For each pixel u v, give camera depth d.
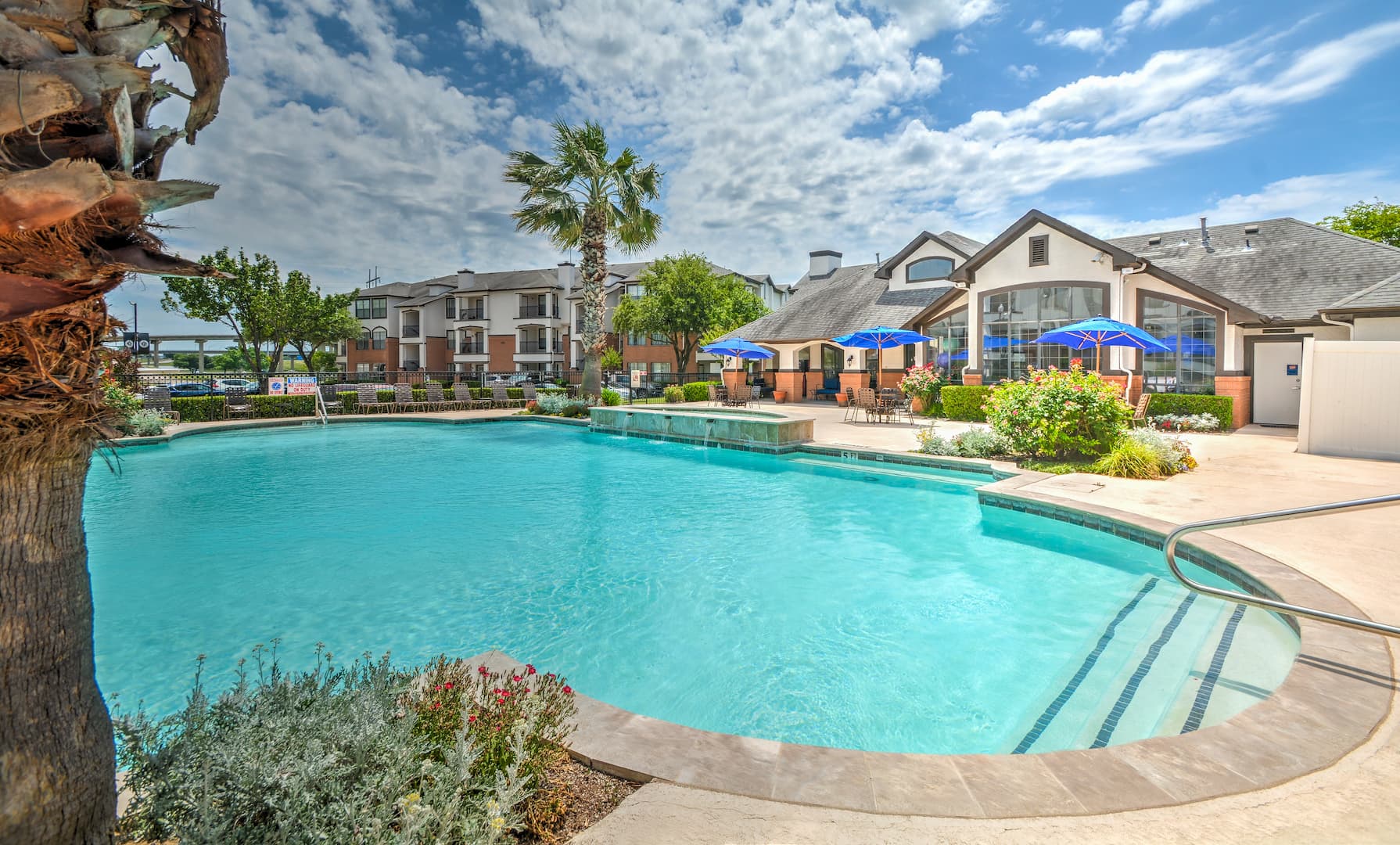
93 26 1.48
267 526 8.73
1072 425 11.43
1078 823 2.55
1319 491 8.68
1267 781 2.81
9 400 1.55
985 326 20.05
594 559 7.32
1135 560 7.10
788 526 8.76
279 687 2.71
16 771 1.69
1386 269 15.33
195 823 2.03
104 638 5.22
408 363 58.50
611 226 22.72
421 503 10.13
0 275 1.46
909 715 4.10
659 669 4.77
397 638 5.30
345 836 2.05
